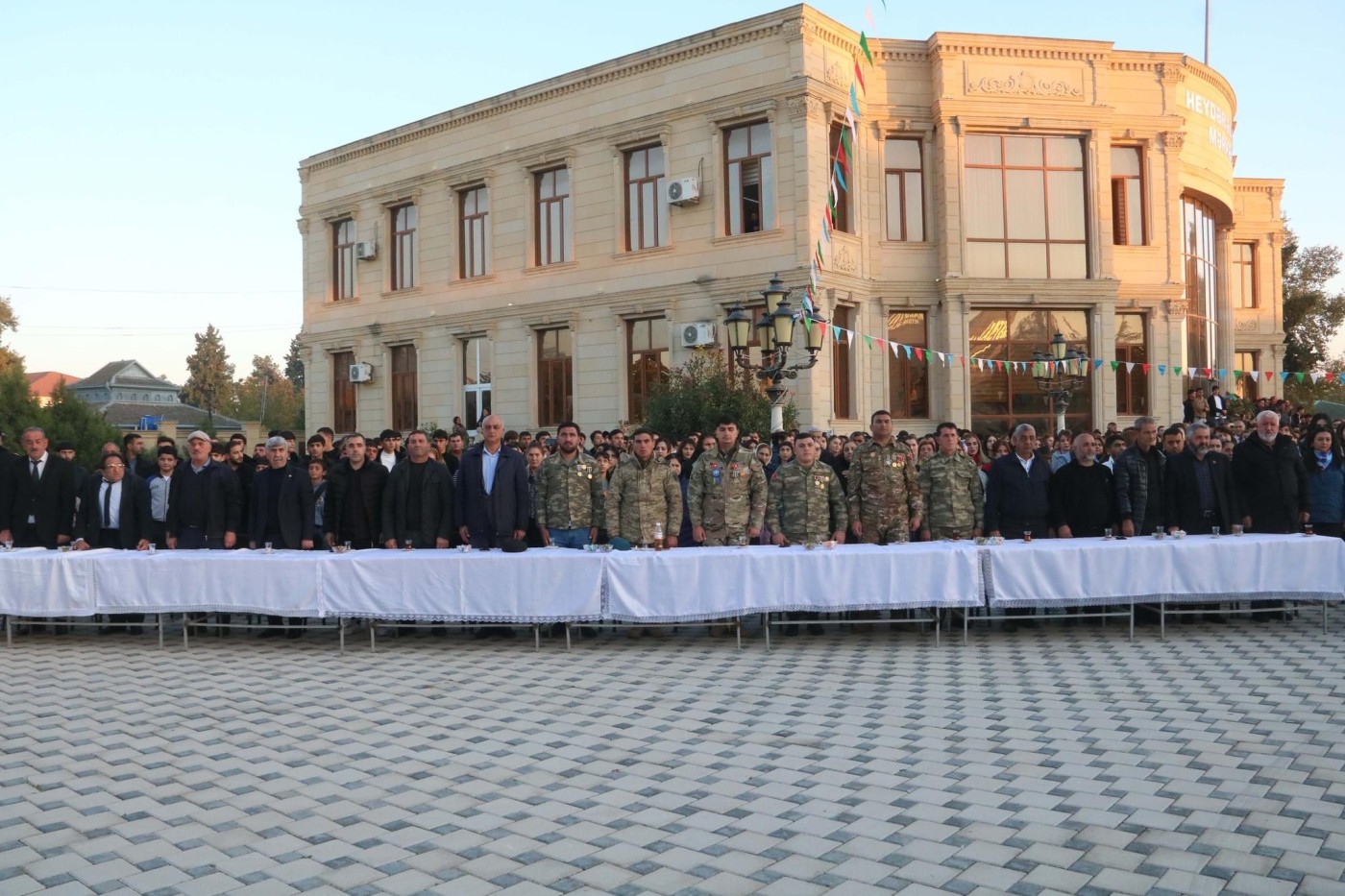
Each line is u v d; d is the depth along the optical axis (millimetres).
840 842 4680
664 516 10211
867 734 6371
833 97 21672
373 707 7332
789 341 13953
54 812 5262
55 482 11250
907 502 10281
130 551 10172
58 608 9844
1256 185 36812
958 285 22562
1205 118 27391
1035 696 7219
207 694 7824
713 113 22359
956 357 22406
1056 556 9070
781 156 21438
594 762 5934
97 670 8820
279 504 10664
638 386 24234
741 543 10148
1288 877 4215
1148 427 10289
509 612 9172
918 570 9000
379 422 29922
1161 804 5047
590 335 24812
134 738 6629
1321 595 9164
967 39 22703
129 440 13172
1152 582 9109
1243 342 36906
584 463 10516
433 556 9297
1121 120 24203
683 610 9016
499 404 26797
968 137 23062
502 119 26422
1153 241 24578
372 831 4934
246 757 6156
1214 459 10531
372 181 29812
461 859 4590
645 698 7418
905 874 4332
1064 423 21734
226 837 4883
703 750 6105
